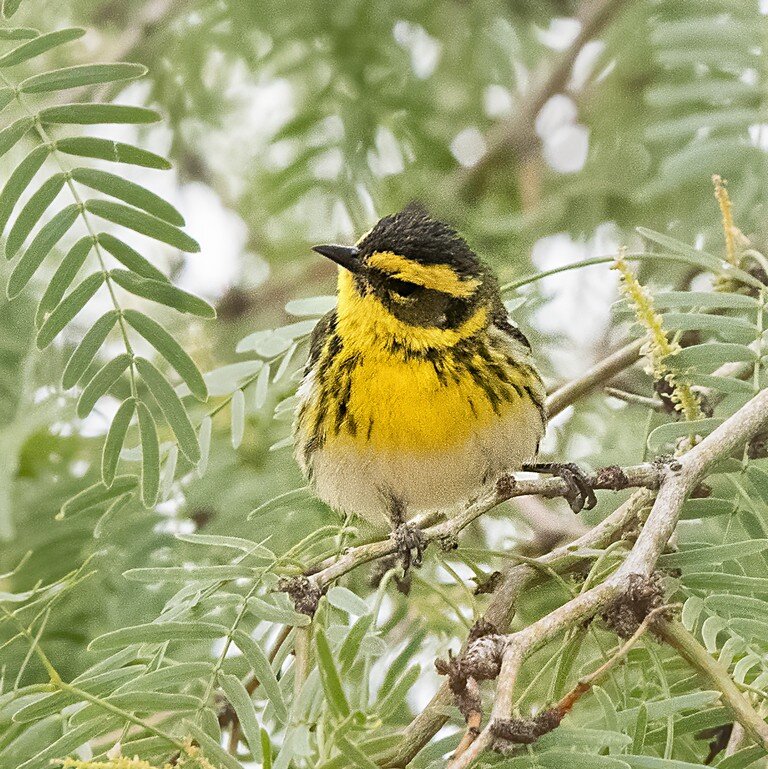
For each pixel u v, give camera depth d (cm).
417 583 1096
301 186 1509
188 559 1186
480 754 680
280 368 1121
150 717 887
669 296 973
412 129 1552
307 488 1110
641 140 1433
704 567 845
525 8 1571
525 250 1498
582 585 899
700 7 1199
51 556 1174
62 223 880
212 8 1526
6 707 795
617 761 684
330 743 716
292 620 823
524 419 1095
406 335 1076
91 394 907
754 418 886
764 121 1127
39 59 1497
